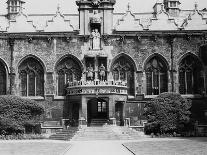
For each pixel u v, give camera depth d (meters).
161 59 49.59
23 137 41.12
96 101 48.16
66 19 50.38
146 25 52.38
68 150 26.89
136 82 49.09
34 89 49.19
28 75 49.44
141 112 48.50
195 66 49.59
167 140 35.66
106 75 48.94
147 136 41.91
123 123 46.19
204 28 50.16
